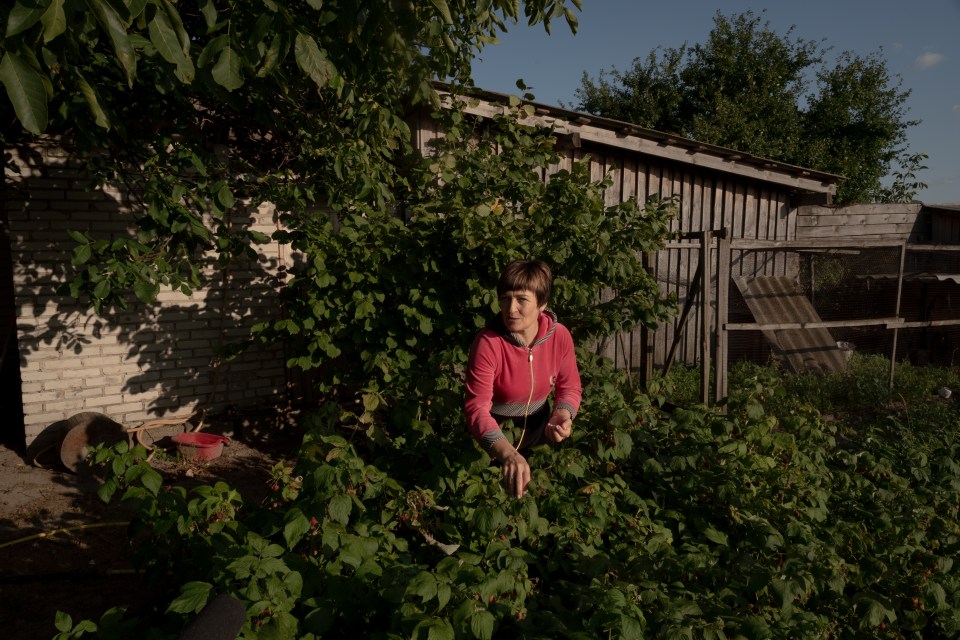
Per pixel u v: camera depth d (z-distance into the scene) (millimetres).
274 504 2965
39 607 3531
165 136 4539
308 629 2141
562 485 3398
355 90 4832
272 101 5473
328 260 5180
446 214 5410
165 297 6406
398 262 5273
